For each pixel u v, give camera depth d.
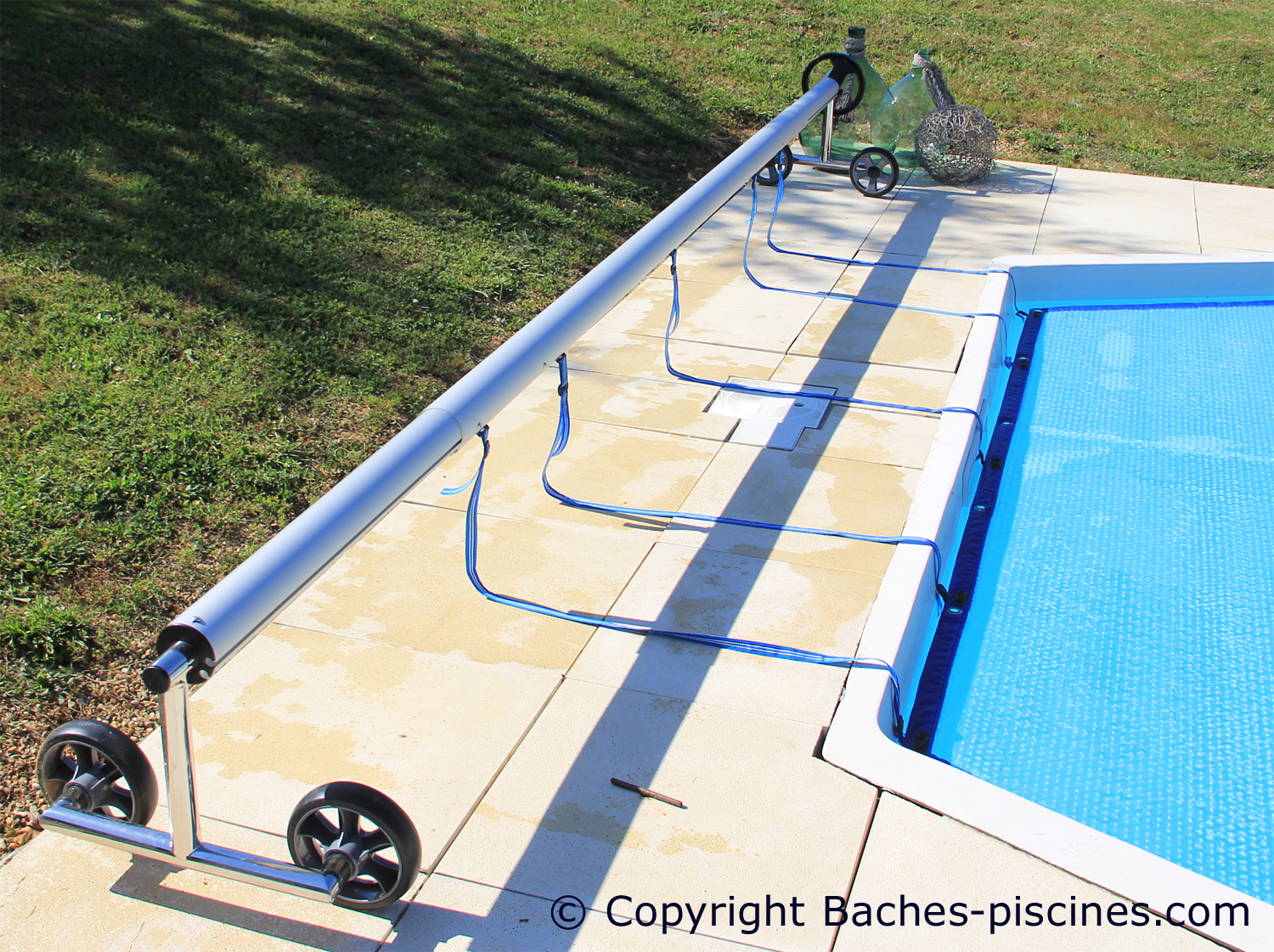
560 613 3.43
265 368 4.80
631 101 9.34
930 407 4.81
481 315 5.68
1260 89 10.94
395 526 3.88
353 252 6.03
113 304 5.12
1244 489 4.71
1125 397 5.51
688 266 6.48
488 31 10.46
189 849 2.33
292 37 9.31
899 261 6.58
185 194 6.36
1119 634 3.88
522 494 4.09
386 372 4.97
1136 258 6.46
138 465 4.03
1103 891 2.47
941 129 7.77
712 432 4.58
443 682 3.12
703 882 2.49
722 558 3.74
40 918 2.39
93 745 2.38
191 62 8.35
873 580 3.63
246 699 3.02
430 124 8.06
